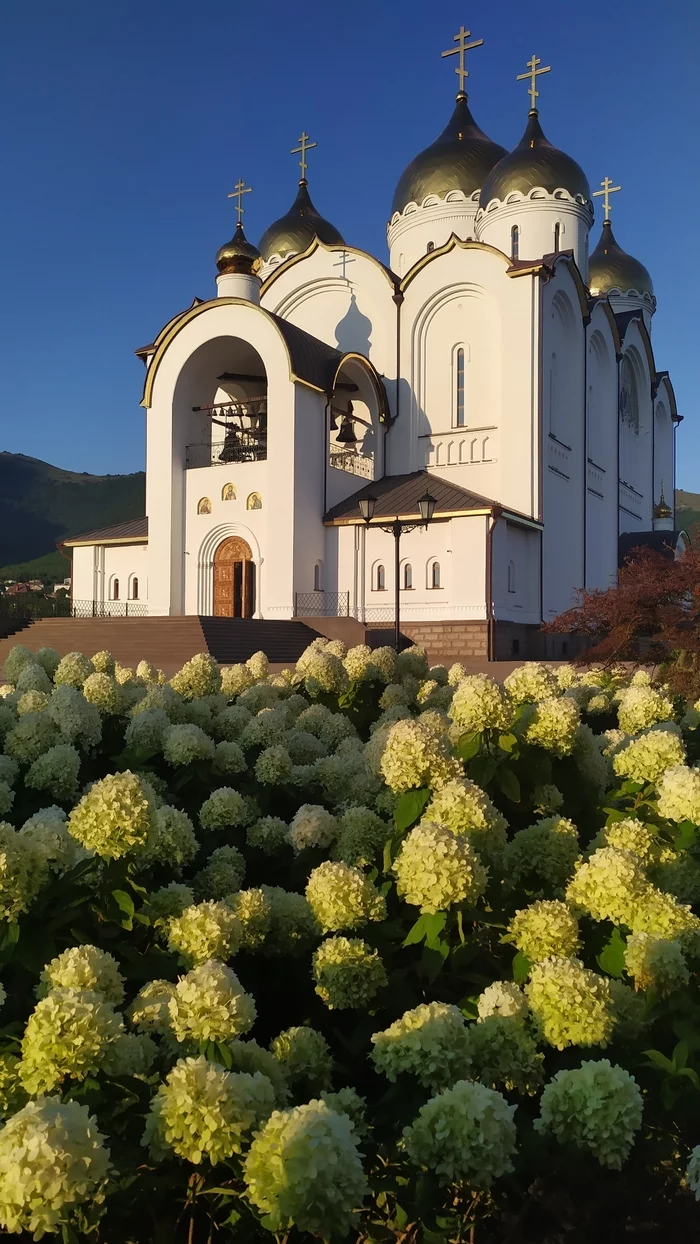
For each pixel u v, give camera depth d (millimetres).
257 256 39969
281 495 34094
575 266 38375
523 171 40906
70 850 3475
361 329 40375
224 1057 2590
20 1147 2021
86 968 2785
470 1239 2775
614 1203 2926
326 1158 2107
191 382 37812
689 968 3387
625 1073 2574
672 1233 2906
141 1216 2625
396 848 3979
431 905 3328
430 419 38188
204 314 36062
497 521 32781
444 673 9648
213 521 36250
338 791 5668
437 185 43562
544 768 4746
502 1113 2379
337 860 4480
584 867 3631
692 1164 2436
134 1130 2547
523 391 35531
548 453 36781
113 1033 2568
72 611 39812
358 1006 3350
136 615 37438
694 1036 2982
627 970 3377
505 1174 2521
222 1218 2576
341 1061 3377
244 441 39188
